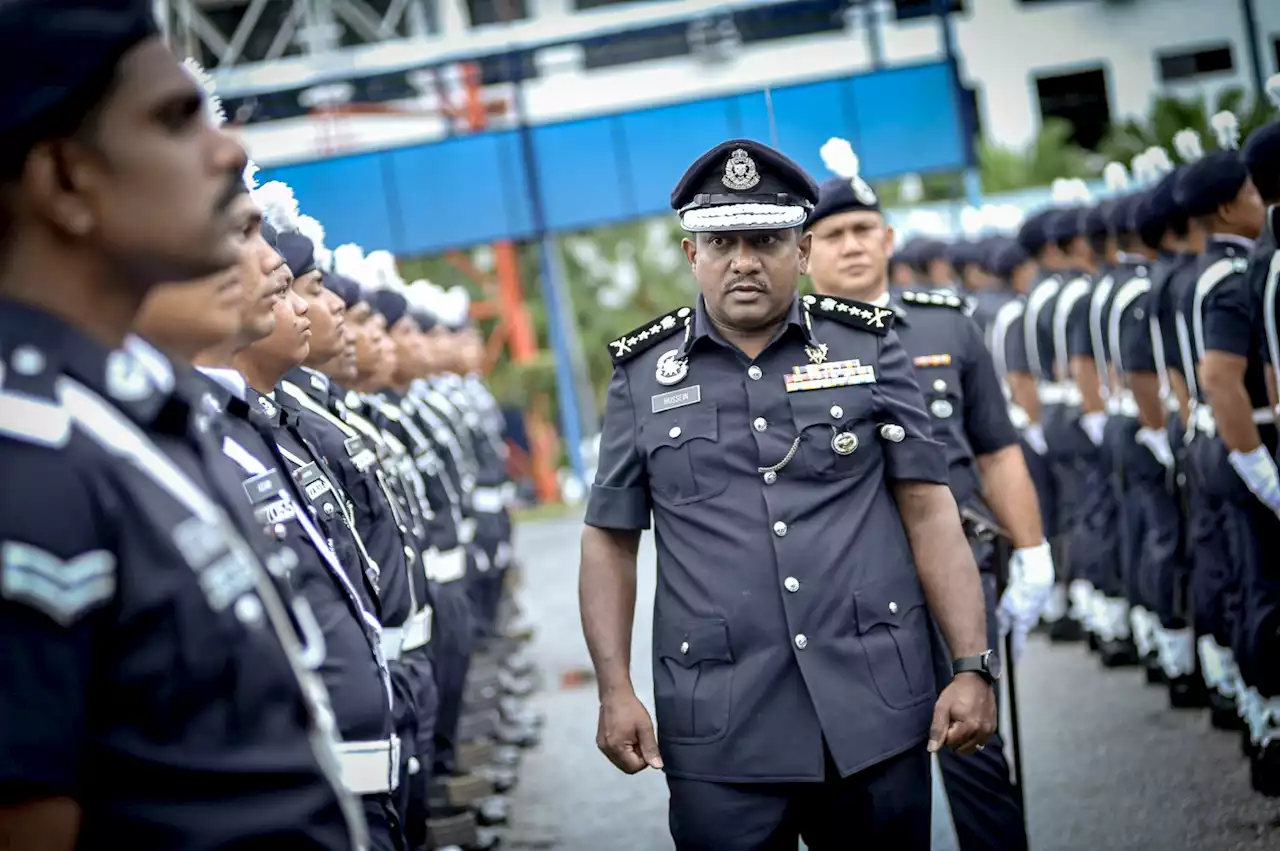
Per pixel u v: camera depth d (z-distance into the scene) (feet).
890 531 14.79
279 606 8.13
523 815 27.12
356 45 85.66
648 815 26.25
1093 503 35.99
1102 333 34.22
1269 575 23.95
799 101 67.15
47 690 7.09
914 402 15.01
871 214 20.53
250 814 7.71
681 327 15.29
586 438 93.97
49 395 7.38
